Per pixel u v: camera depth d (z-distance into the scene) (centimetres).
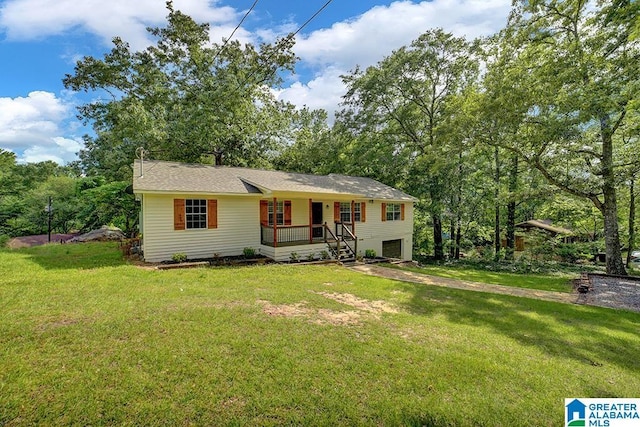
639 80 948
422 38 1772
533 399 341
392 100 1956
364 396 329
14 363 351
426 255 2266
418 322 571
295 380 349
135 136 1866
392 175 2070
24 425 265
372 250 1502
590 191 1253
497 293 879
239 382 339
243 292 691
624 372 413
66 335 423
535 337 531
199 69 2019
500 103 1142
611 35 1002
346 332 494
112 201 1900
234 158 2072
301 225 1378
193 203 1114
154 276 805
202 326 474
